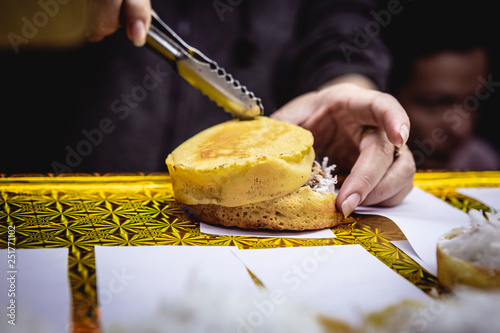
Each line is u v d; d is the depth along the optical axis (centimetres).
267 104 227
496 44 253
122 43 209
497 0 248
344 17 205
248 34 219
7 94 206
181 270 92
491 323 63
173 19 215
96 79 211
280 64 224
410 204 140
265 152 115
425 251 104
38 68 206
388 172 132
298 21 221
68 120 213
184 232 115
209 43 219
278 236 114
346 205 117
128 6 131
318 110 159
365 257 100
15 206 129
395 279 90
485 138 274
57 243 105
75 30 101
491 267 80
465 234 90
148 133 220
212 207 118
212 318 71
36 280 87
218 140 128
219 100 138
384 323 73
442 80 255
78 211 127
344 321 74
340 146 164
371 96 138
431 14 253
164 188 148
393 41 258
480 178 168
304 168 116
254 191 113
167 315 72
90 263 95
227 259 97
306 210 116
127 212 127
